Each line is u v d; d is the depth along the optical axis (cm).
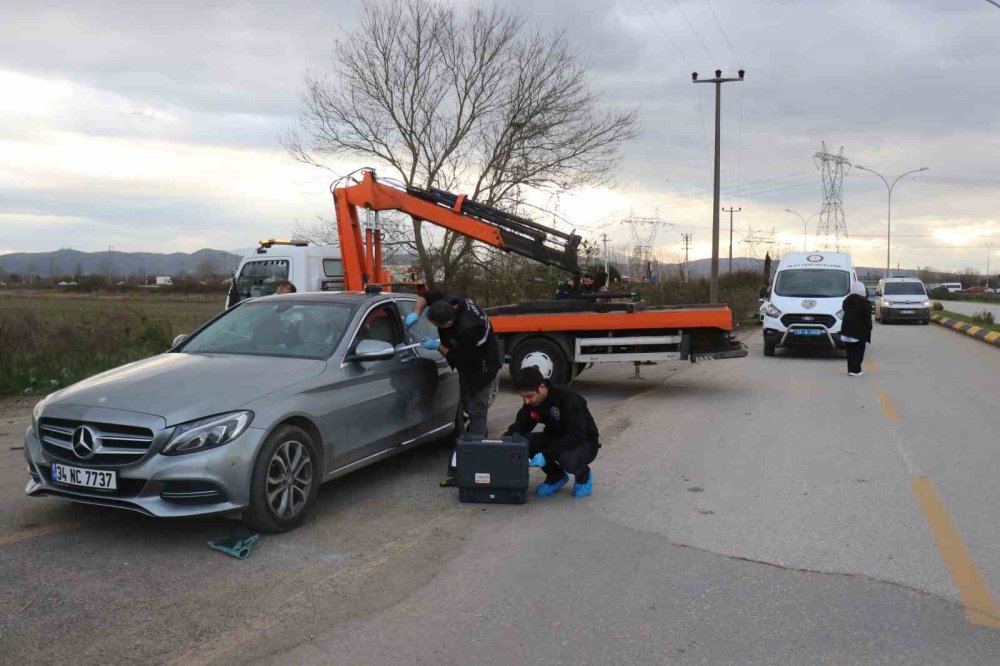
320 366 567
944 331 2745
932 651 359
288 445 516
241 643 364
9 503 574
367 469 698
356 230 1277
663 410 1027
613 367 1568
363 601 412
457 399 751
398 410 645
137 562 462
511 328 1159
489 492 590
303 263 1418
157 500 465
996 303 6322
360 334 620
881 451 773
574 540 511
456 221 1245
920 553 484
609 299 1271
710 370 1513
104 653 353
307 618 391
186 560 467
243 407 492
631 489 634
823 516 560
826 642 368
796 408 1041
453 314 634
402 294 729
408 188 1280
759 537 516
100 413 477
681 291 3203
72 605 403
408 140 2262
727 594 423
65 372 1206
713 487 640
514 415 1012
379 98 2217
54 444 491
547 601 414
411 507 583
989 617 395
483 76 2234
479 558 477
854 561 471
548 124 2214
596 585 435
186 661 347
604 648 361
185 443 466
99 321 1470
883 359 1720
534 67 2223
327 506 582
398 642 366
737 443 812
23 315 1354
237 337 630
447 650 359
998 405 1062
